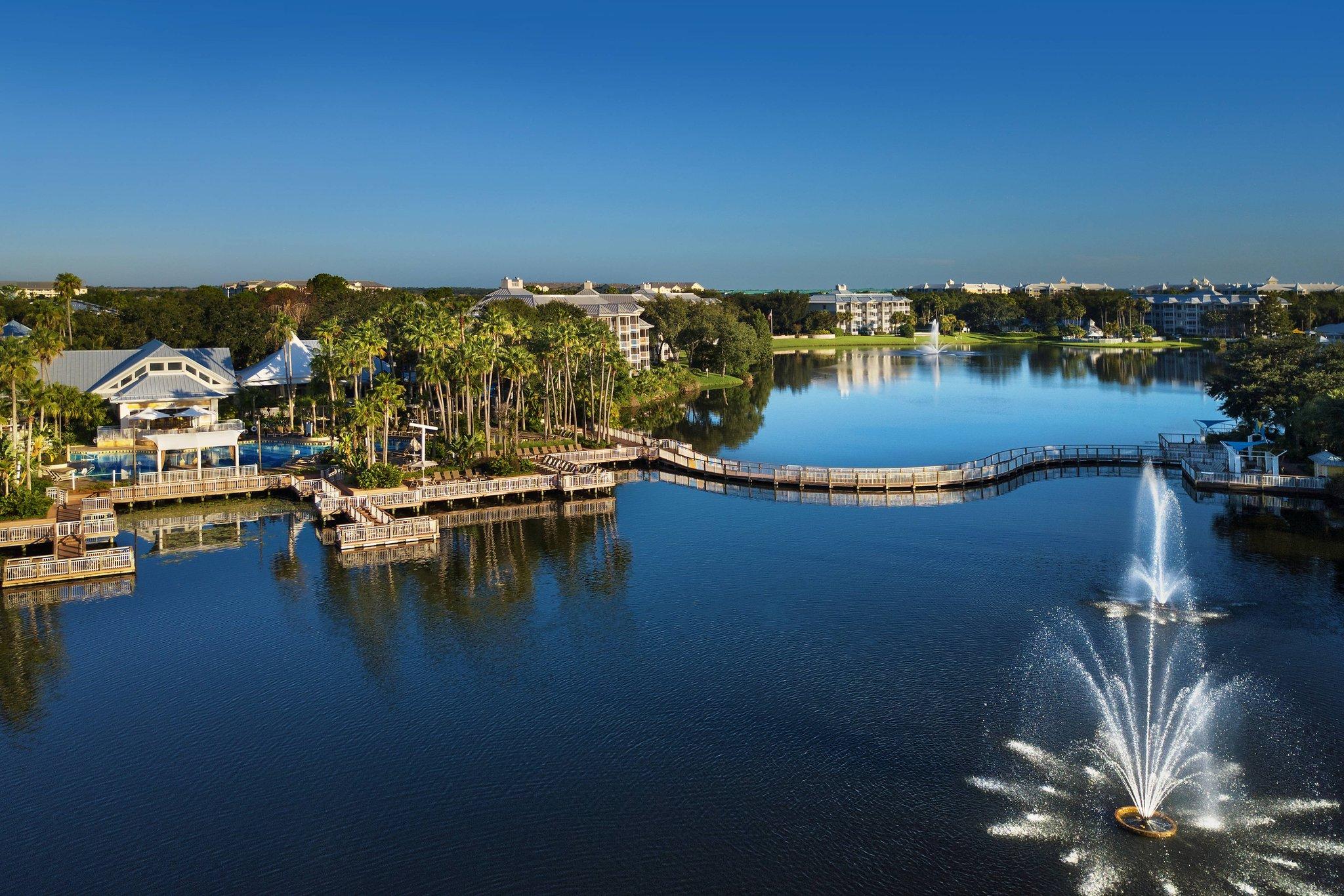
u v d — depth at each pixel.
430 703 47.19
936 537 75.00
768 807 37.94
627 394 144.62
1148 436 127.69
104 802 38.78
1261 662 49.62
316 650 53.72
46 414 95.44
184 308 151.25
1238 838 35.34
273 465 97.44
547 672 50.56
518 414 118.88
